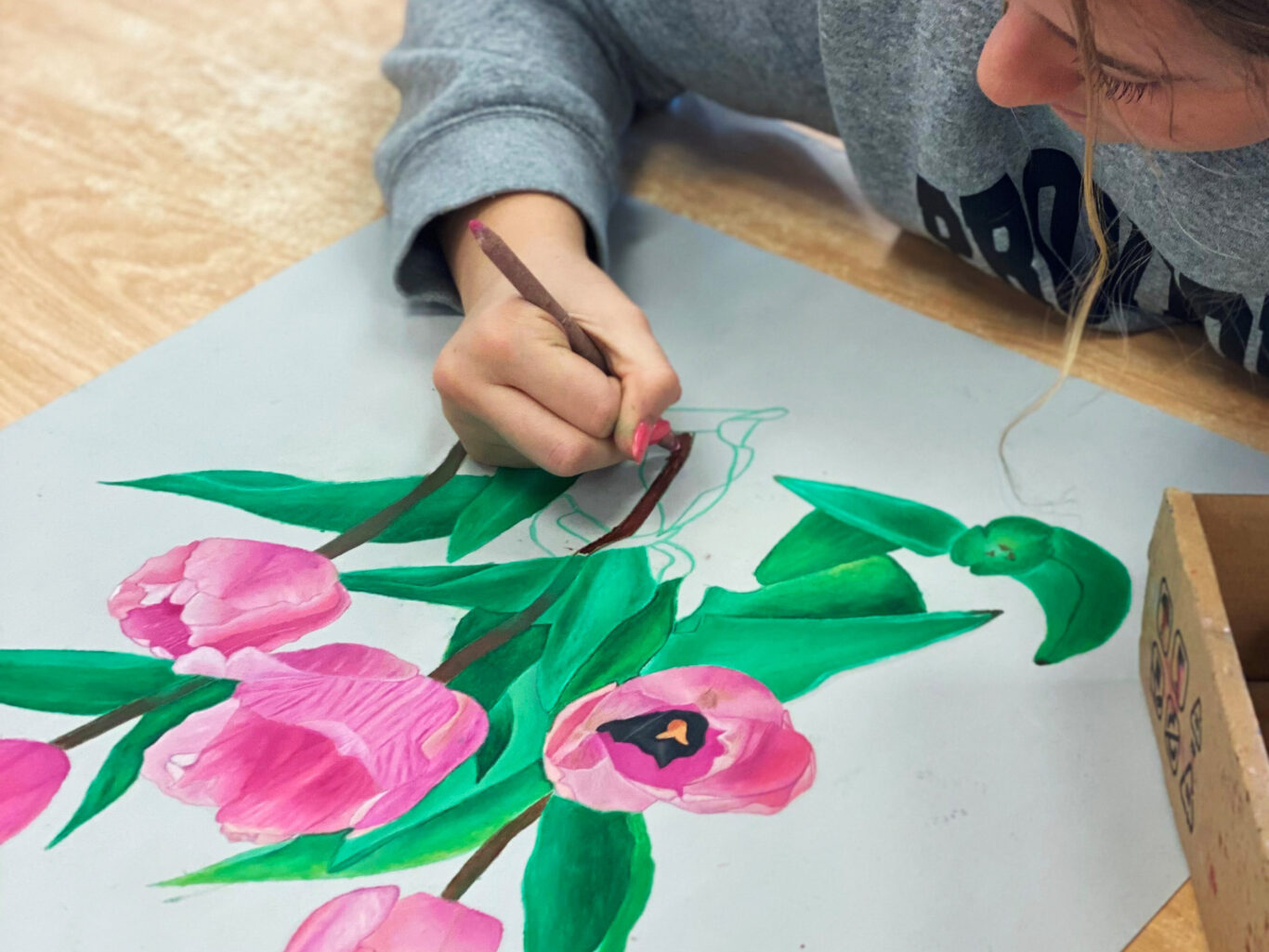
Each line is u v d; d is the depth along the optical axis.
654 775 0.46
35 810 0.46
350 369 0.64
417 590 0.54
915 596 0.53
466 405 0.56
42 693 0.49
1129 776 0.46
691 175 0.78
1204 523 0.45
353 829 0.45
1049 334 0.65
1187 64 0.40
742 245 0.72
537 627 0.52
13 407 0.62
